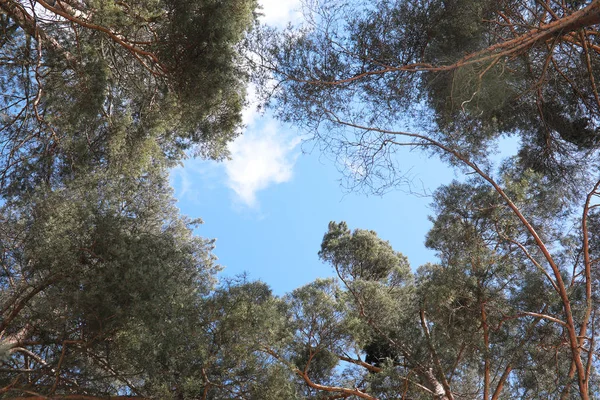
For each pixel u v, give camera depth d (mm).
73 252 8883
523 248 8555
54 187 10570
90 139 10359
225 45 9930
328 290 11633
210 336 9062
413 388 9172
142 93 11016
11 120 10656
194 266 11359
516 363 8633
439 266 9203
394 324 10859
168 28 9914
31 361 9367
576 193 9586
